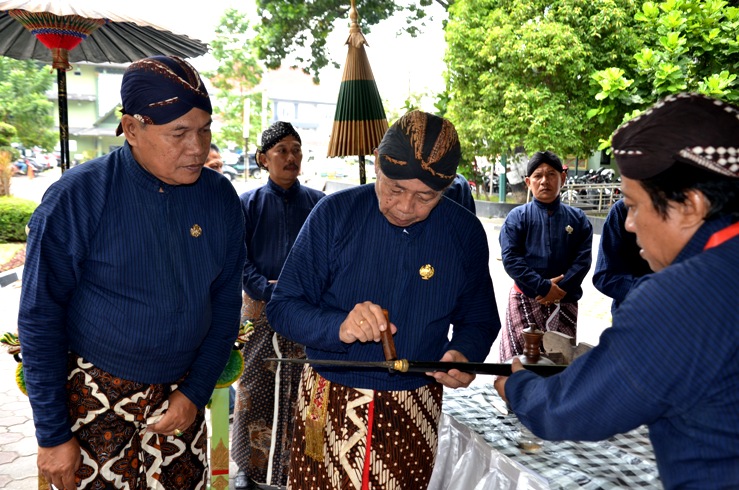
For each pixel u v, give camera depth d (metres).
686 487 0.95
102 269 1.59
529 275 3.40
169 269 1.64
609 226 2.79
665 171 0.95
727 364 0.90
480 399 2.49
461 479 2.17
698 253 0.97
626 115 2.55
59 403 1.58
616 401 0.96
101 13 2.34
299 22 13.89
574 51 7.75
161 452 1.77
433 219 1.66
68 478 1.60
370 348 1.64
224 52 25.42
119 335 1.62
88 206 1.56
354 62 2.38
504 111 9.90
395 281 1.64
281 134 2.92
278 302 1.71
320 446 1.69
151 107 1.48
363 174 2.44
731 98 2.36
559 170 3.53
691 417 0.94
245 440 3.02
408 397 1.66
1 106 18.86
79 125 35.88
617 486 1.74
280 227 2.98
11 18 2.60
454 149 1.45
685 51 2.49
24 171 31.30
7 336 1.82
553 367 1.34
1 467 3.20
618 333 0.96
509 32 9.59
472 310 1.78
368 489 1.63
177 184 1.63
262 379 2.96
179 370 1.76
